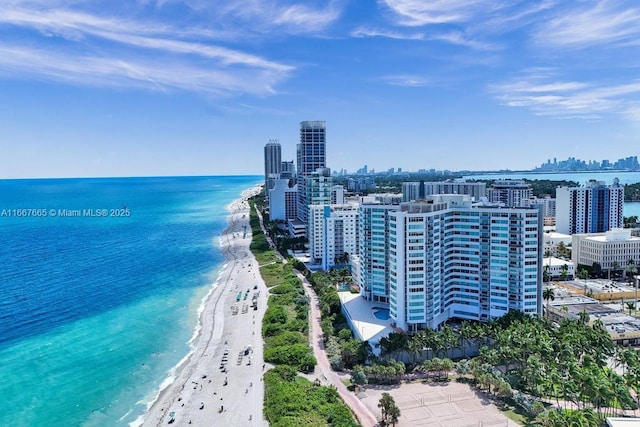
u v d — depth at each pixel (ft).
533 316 625.00
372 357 554.87
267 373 549.13
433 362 526.57
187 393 520.83
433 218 625.41
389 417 442.50
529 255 634.02
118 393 537.65
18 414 495.82
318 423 428.56
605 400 419.95
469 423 436.76
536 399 469.57
